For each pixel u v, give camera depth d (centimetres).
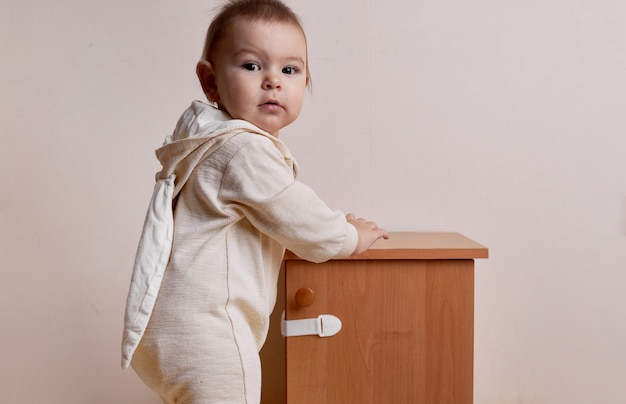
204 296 93
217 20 107
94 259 153
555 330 153
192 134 100
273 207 97
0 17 148
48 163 151
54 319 153
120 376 155
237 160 96
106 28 149
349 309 116
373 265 116
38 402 155
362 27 149
